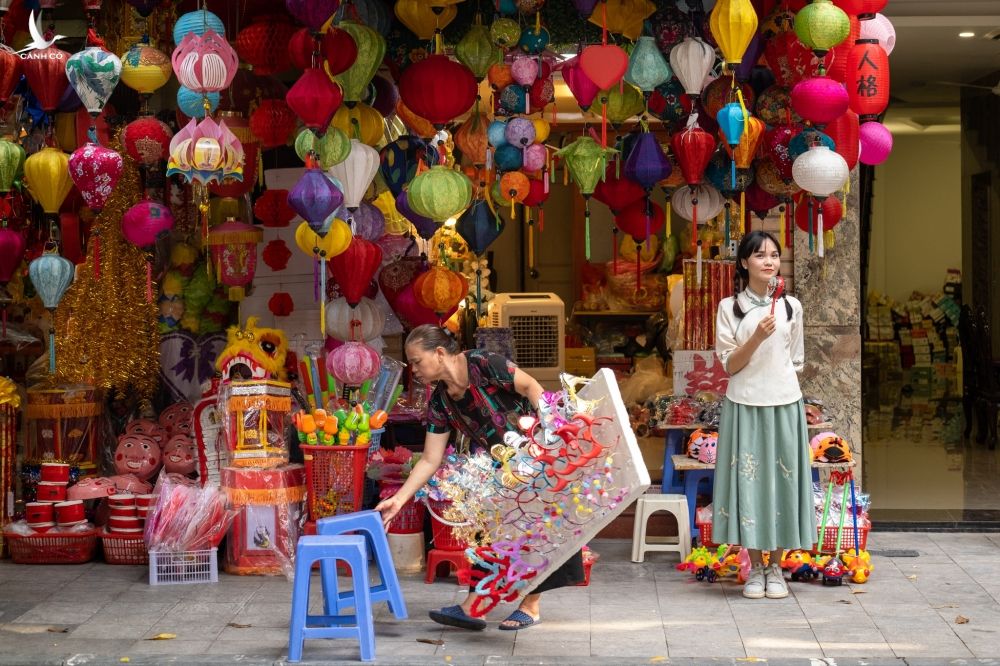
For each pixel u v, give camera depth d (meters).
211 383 6.68
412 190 5.67
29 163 5.62
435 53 5.84
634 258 9.48
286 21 5.93
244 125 6.23
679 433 6.81
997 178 12.13
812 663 4.63
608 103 6.03
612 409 4.63
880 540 6.91
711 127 6.09
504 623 5.05
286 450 6.43
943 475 9.39
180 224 7.28
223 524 6.06
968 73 10.97
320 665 4.67
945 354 17.84
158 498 6.10
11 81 5.45
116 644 4.98
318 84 5.32
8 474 6.64
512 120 6.00
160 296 7.42
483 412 4.95
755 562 5.77
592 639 5.01
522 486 4.70
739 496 5.73
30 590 5.89
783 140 5.83
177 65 5.29
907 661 4.65
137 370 7.14
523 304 8.48
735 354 5.68
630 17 5.70
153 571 6.00
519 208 11.05
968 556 6.50
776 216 7.25
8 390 6.63
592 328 9.55
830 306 7.17
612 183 6.18
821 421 6.65
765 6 5.82
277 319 7.35
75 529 6.43
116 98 7.39
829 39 5.29
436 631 5.15
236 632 5.16
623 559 6.52
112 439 7.44
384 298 7.07
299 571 4.73
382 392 6.65
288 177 7.26
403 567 6.20
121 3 6.92
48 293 5.85
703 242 7.82
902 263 19.06
